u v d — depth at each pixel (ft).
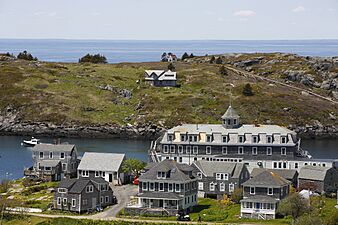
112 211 494.18
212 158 652.89
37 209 495.00
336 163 652.48
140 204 500.33
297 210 457.68
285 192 495.82
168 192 498.28
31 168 652.07
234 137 652.48
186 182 498.69
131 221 453.17
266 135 643.86
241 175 545.85
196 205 515.09
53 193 553.64
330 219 429.38
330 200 507.30
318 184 534.78
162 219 465.06
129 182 610.24
